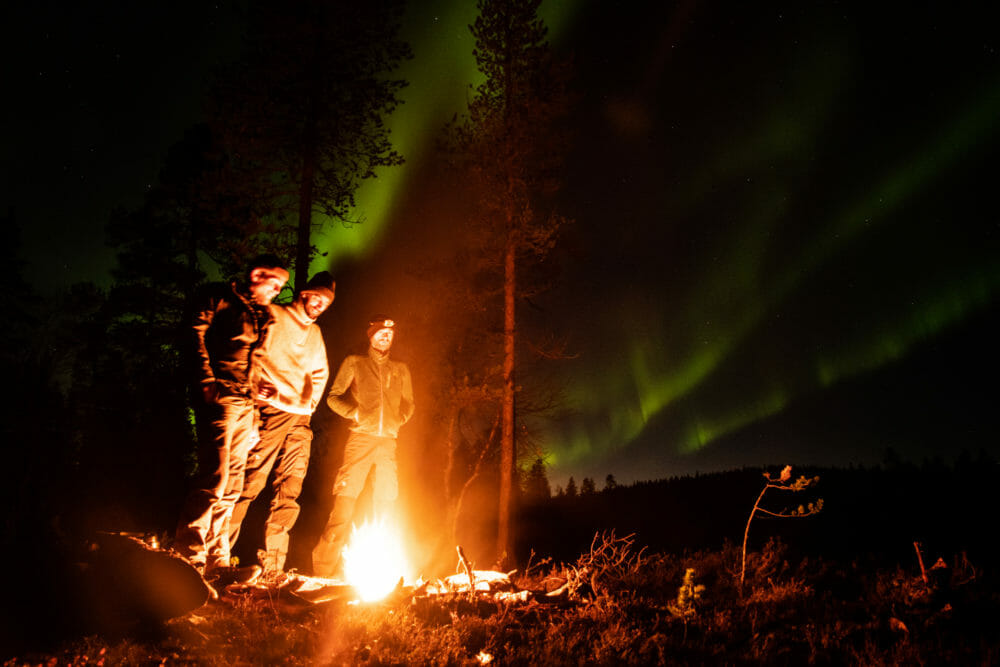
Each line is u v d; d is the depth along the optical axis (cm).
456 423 2066
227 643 477
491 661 495
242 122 1412
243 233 1469
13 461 1425
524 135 1697
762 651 545
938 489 2228
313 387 723
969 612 638
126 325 2228
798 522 1992
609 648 527
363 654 479
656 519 2684
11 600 480
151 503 1944
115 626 475
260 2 1448
